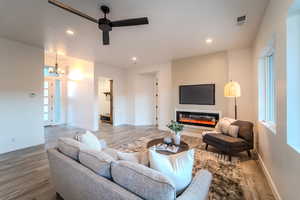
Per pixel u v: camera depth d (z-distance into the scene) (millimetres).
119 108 6402
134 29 2715
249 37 3066
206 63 4293
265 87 2812
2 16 2266
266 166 2285
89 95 5492
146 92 6473
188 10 2117
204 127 4344
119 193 898
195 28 2680
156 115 6609
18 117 3373
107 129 5562
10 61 3240
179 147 2488
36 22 2463
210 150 3311
